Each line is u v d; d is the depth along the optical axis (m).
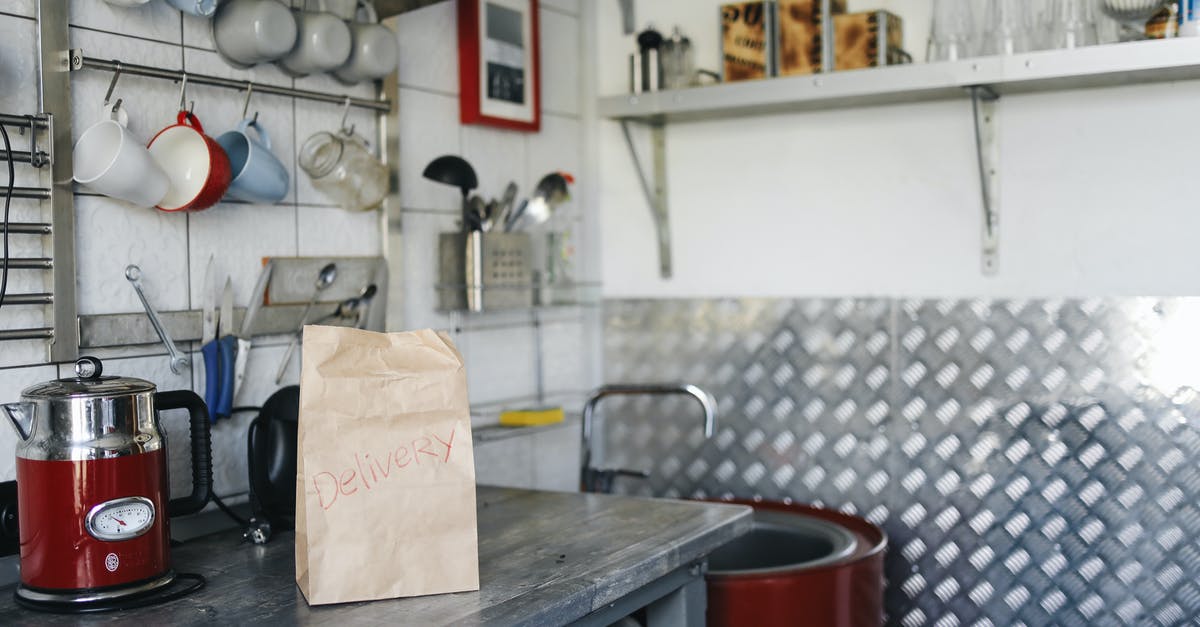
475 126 2.46
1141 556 2.16
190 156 1.68
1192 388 2.10
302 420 1.35
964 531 2.35
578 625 1.50
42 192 1.55
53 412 1.36
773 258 2.63
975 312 2.32
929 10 2.35
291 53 1.91
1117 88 2.18
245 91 1.88
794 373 2.56
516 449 2.62
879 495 2.45
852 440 2.49
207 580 1.49
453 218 2.40
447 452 1.41
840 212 2.53
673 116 2.63
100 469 1.36
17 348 1.56
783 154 2.60
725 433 2.67
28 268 1.55
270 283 1.92
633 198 2.84
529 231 2.52
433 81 2.34
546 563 1.55
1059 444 2.23
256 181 1.78
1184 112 2.12
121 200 1.68
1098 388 2.19
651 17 2.77
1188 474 2.10
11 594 1.45
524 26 2.57
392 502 1.38
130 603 1.37
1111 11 1.99
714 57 2.67
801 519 2.36
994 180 2.33
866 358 2.46
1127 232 2.19
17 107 1.54
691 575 1.81
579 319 2.85
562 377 2.78
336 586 1.35
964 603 2.35
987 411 2.31
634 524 1.79
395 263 2.20
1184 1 1.92
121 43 1.69
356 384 1.37
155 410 1.47
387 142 2.18
